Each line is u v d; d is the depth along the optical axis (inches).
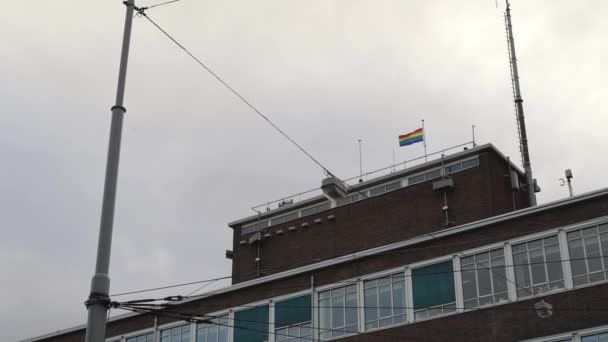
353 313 1569.9
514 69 2064.5
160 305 751.7
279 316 1667.1
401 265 1541.6
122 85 732.0
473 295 1430.9
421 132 2079.2
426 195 1951.3
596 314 1291.8
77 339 1993.1
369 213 2041.1
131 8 777.6
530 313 1354.6
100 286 646.5
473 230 1476.4
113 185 684.1
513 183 1940.2
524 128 2010.3
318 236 2122.3
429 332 1453.0
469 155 1932.8
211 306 1775.3
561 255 1362.0
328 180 1234.0
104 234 663.8
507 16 2124.8
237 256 2277.3
